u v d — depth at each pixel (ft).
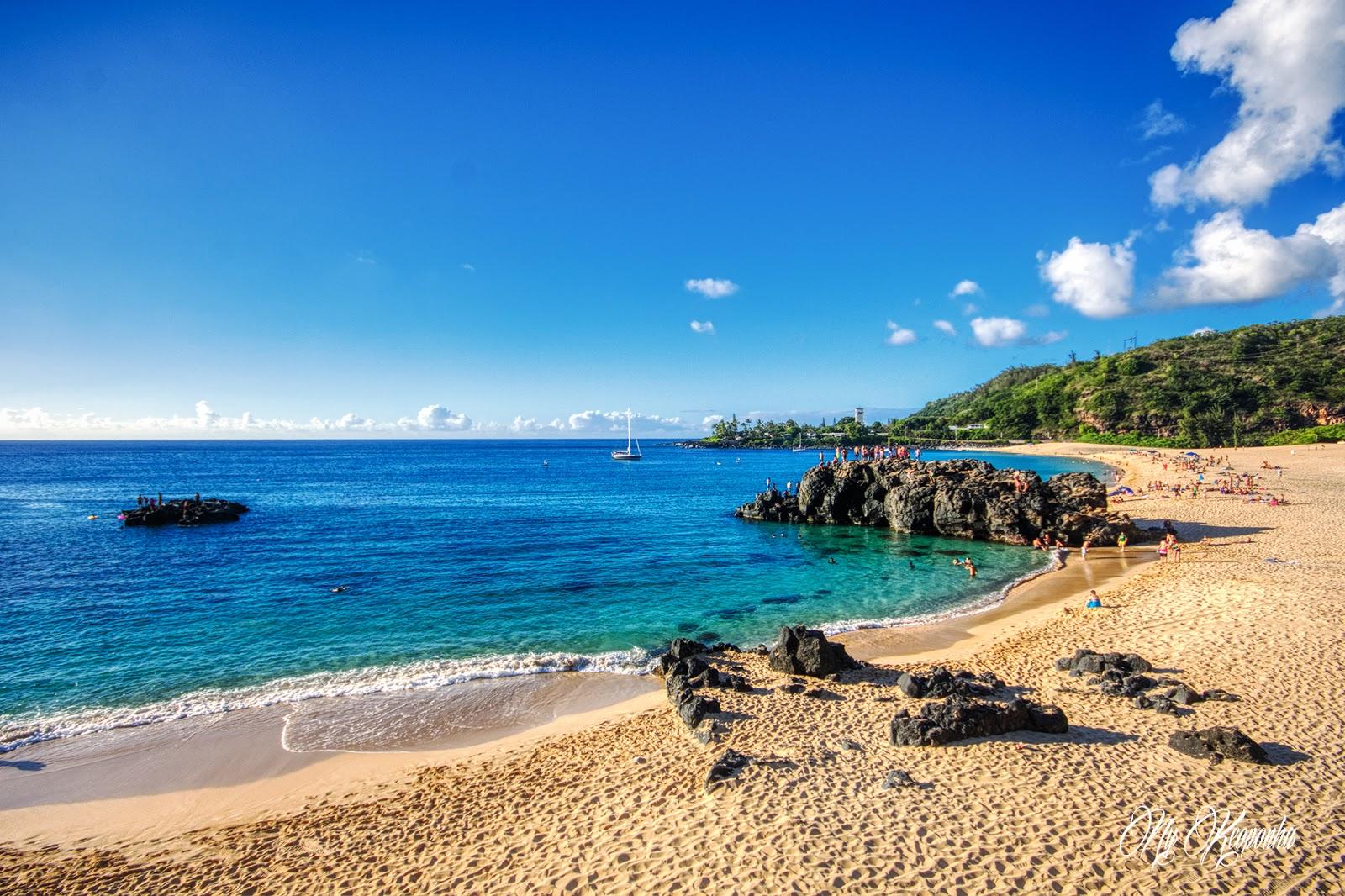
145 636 84.48
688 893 31.45
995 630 83.66
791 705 57.21
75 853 40.04
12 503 255.29
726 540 163.63
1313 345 584.81
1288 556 112.78
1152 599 89.35
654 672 71.77
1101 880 30.99
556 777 46.57
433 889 33.94
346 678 70.54
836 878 31.89
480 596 105.70
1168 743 45.70
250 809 45.29
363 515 210.59
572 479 392.68
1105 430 569.23
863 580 118.62
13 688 67.72
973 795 39.47
